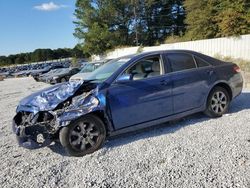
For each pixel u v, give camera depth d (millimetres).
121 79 5266
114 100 5070
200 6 32250
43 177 4090
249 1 24375
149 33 56344
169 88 5668
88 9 48906
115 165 4301
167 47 29641
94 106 4883
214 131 5461
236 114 6547
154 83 5508
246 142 4754
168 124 6203
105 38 46094
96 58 47625
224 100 6523
